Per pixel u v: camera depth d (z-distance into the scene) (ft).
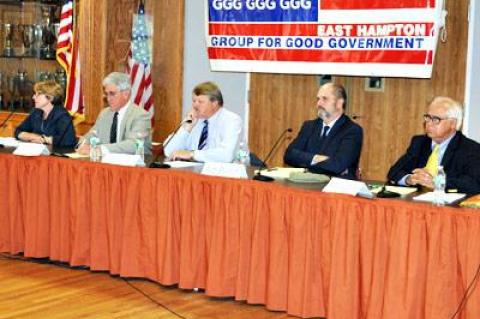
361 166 18.44
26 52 20.95
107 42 19.62
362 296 10.99
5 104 21.25
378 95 18.11
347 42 17.06
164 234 12.76
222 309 12.12
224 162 14.14
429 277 10.37
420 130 17.60
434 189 11.21
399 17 16.31
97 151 13.98
